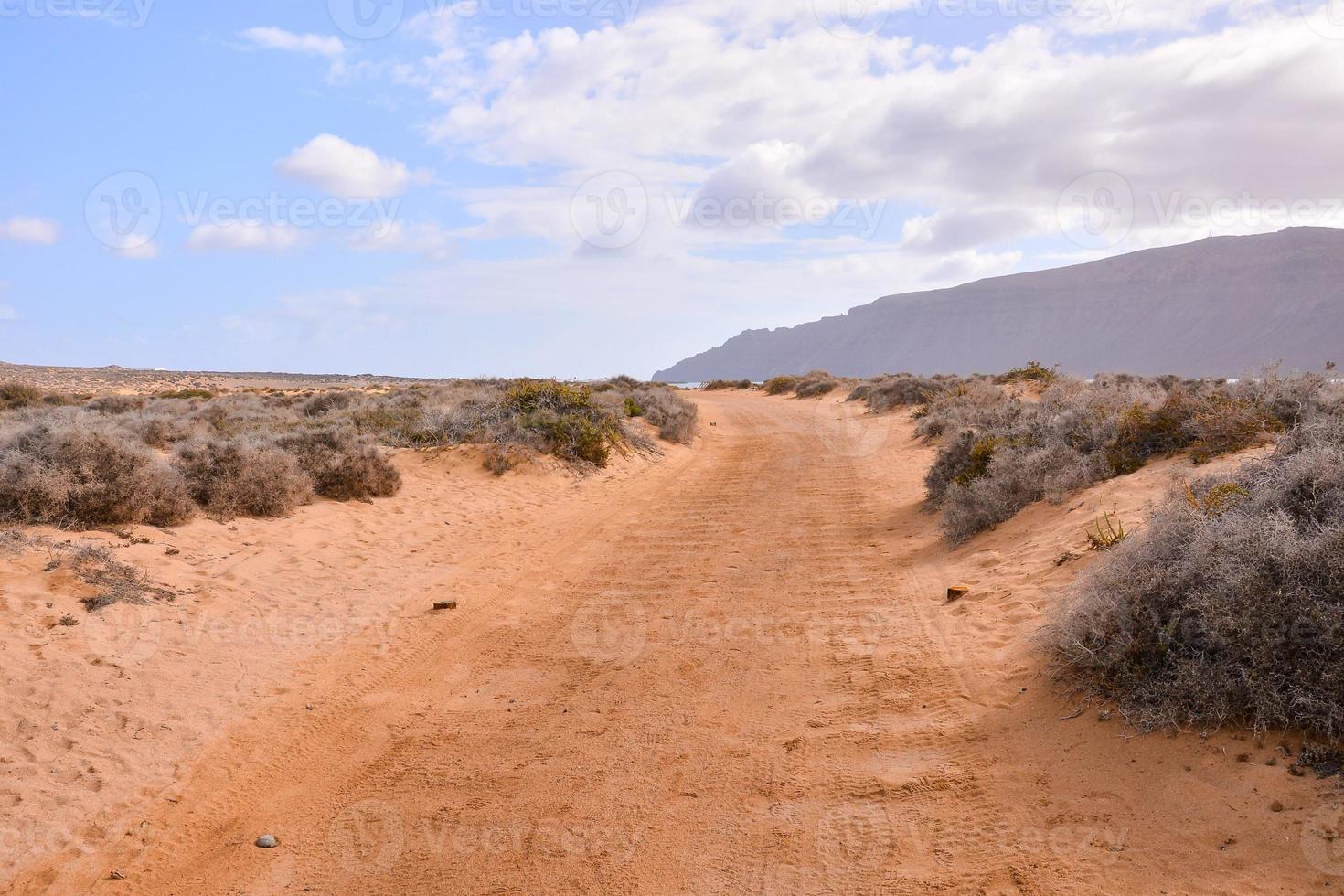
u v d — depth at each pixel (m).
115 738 4.92
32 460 8.40
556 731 5.13
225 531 9.36
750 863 3.55
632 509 13.24
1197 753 3.70
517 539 10.94
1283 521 4.27
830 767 4.34
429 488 13.70
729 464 19.12
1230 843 3.10
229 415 21.75
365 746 5.11
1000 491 9.25
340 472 12.23
